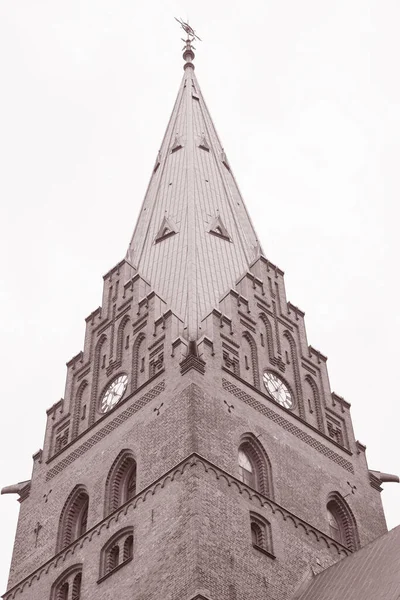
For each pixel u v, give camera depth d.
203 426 57.06
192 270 68.94
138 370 64.31
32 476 65.94
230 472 56.47
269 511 56.78
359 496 63.41
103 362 67.88
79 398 67.62
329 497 61.56
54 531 60.72
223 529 53.22
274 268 73.44
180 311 66.12
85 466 62.16
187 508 53.12
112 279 73.06
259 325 67.56
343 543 60.62
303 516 58.66
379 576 51.41
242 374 62.69
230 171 85.25
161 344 63.69
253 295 69.19
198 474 54.44
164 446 57.47
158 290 69.69
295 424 63.34
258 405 61.78
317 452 63.25
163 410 59.38
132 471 59.72
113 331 69.12
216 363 61.41
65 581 57.62
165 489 55.22
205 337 62.00
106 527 57.28
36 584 58.94
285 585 54.09
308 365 68.88
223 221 76.69
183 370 59.97
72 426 66.06
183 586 50.19
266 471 59.00
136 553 54.12
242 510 55.22
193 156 82.31
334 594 52.50
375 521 63.00
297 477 60.41
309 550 57.19
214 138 87.56
